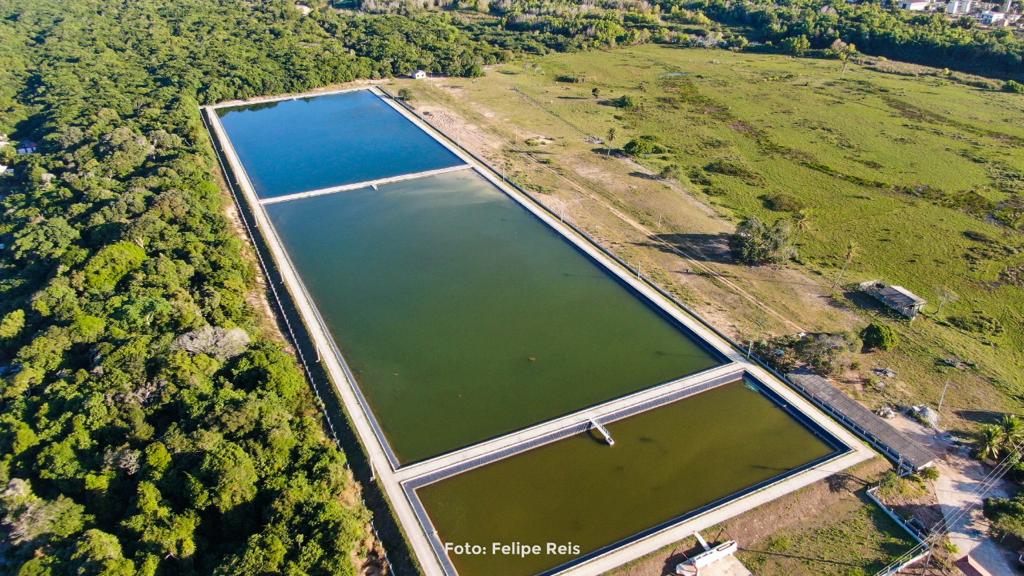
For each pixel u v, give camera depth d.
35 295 108.62
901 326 115.38
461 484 87.25
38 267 122.81
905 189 165.00
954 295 124.00
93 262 116.44
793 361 105.81
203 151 182.25
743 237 136.50
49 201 145.75
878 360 107.81
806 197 162.62
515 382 105.50
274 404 90.25
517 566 75.81
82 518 73.62
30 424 83.88
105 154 169.25
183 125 195.50
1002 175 171.00
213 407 85.31
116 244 122.00
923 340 111.94
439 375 107.00
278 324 118.25
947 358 107.62
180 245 128.50
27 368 93.00
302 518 73.81
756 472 89.00
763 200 161.88
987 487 84.94
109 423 84.81
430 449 92.25
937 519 80.69
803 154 187.50
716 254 138.88
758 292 125.81
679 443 93.88
